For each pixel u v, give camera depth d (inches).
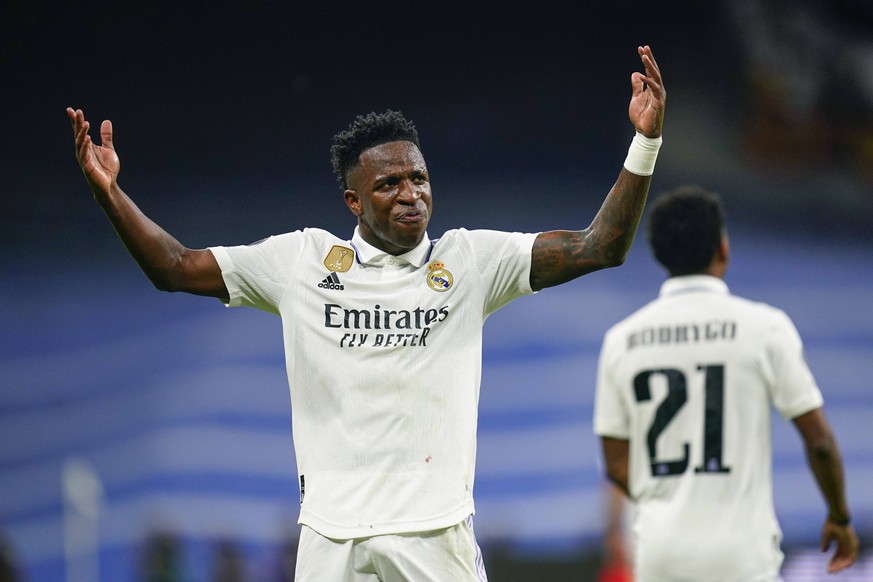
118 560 1994.3
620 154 2573.8
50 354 2219.5
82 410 2169.0
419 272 557.0
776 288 2287.2
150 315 2247.8
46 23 2576.3
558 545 1923.0
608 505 1131.9
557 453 2042.3
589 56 2662.4
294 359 554.6
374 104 2632.9
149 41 2615.7
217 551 1642.5
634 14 2652.6
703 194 754.2
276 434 2121.1
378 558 531.8
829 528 721.6
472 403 553.6
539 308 2161.7
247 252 565.9
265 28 2650.1
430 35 2672.2
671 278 751.1
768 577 695.1
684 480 713.6
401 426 537.6
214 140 2571.4
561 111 2613.2
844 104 2568.9
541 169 2556.6
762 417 711.1
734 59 2610.7
